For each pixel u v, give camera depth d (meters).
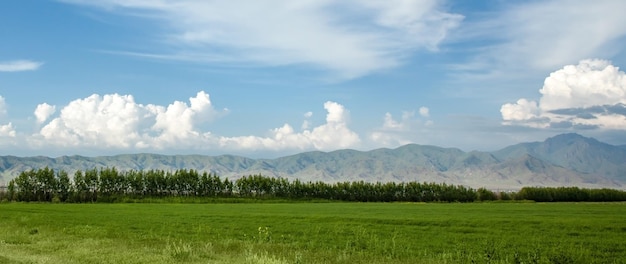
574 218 71.75
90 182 165.50
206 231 50.19
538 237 47.06
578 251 37.75
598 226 57.66
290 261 25.73
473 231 52.94
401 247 37.94
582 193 179.50
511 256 34.22
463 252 35.28
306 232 50.38
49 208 102.88
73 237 37.59
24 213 81.44
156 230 51.06
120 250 28.58
